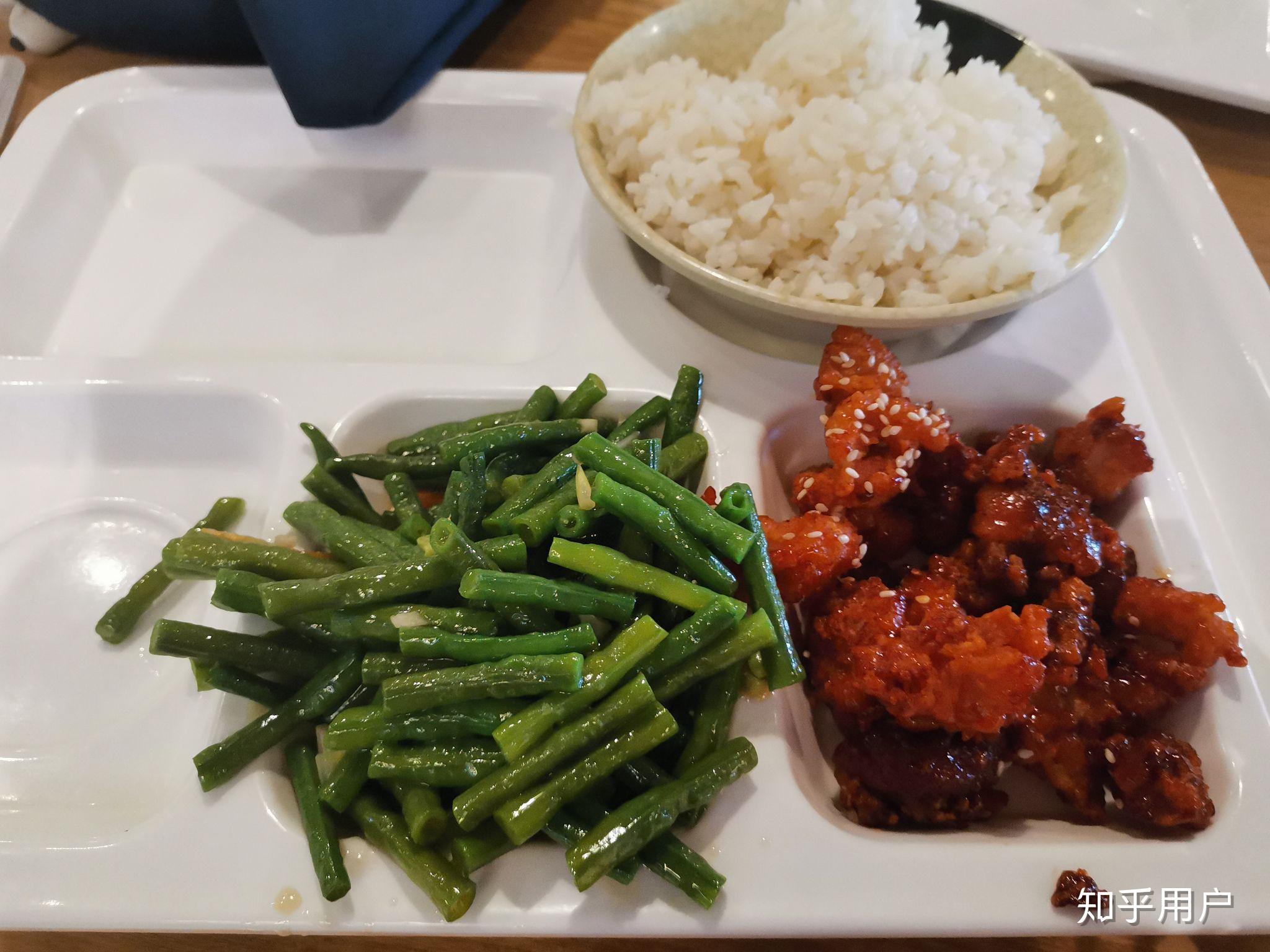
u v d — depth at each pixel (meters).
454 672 0.15
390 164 0.30
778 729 0.17
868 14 0.23
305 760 0.17
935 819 0.17
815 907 0.15
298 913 0.15
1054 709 0.18
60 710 0.20
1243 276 0.24
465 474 0.19
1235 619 0.20
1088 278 0.24
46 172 0.27
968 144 0.22
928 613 0.18
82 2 0.29
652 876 0.16
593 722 0.15
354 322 0.26
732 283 0.20
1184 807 0.17
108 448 0.23
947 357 0.23
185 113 0.29
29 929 0.15
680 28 0.26
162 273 0.27
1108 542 0.20
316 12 0.25
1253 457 0.22
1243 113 0.30
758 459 0.21
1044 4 0.31
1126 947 0.16
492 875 0.16
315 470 0.20
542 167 0.30
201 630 0.17
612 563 0.17
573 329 0.23
